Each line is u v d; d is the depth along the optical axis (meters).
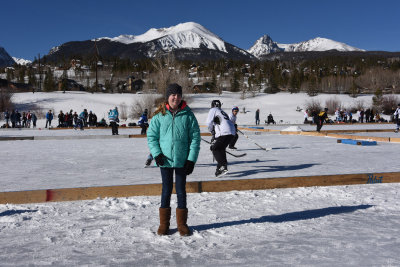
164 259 2.67
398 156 9.42
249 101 69.25
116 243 3.03
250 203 4.40
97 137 18.33
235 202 4.45
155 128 3.35
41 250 2.86
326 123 37.19
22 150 11.88
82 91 85.38
